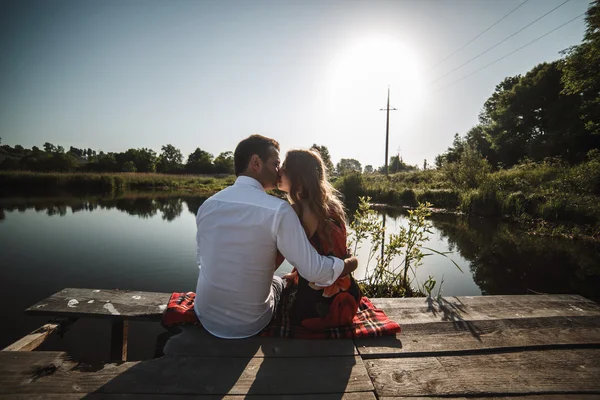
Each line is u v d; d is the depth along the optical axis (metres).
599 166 11.30
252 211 1.50
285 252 1.52
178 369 1.49
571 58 14.73
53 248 6.77
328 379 1.46
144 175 36.00
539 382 1.49
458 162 18.50
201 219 1.61
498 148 29.02
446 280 4.95
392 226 9.69
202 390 1.36
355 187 18.66
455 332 1.93
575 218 9.23
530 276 5.18
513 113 27.73
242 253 1.55
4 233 8.36
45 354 1.58
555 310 2.25
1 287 4.44
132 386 1.37
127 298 2.18
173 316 1.87
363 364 1.58
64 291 2.26
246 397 1.32
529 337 1.88
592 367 1.61
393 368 1.57
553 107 23.86
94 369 1.48
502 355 1.71
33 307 2.01
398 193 17.19
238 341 1.72
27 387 1.34
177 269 5.34
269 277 1.65
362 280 4.14
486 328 1.98
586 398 1.40
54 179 26.41
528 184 13.05
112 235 8.24
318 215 1.65
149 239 7.77
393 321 2.05
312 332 1.79
